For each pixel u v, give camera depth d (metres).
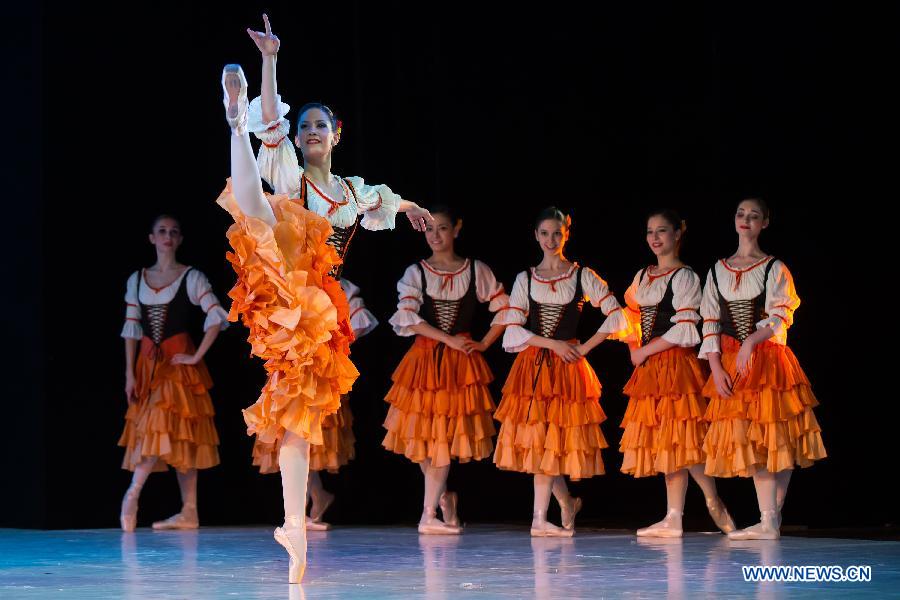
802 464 11.60
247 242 8.47
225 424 15.52
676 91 14.39
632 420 12.62
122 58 15.06
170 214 15.39
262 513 15.58
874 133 12.70
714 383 11.88
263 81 8.64
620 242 14.85
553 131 15.20
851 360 12.80
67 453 14.55
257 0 15.73
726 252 13.92
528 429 12.74
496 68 15.47
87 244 14.79
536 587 8.04
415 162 15.69
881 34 12.64
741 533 11.52
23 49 14.69
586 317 15.02
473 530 13.65
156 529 13.99
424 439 13.34
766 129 13.46
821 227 13.04
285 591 7.93
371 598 7.52
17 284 14.69
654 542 11.52
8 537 12.59
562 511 12.87
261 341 8.49
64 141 14.65
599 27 14.90
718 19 13.79
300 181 8.92
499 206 15.48
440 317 13.63
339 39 15.81
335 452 13.86
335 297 8.80
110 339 14.92
